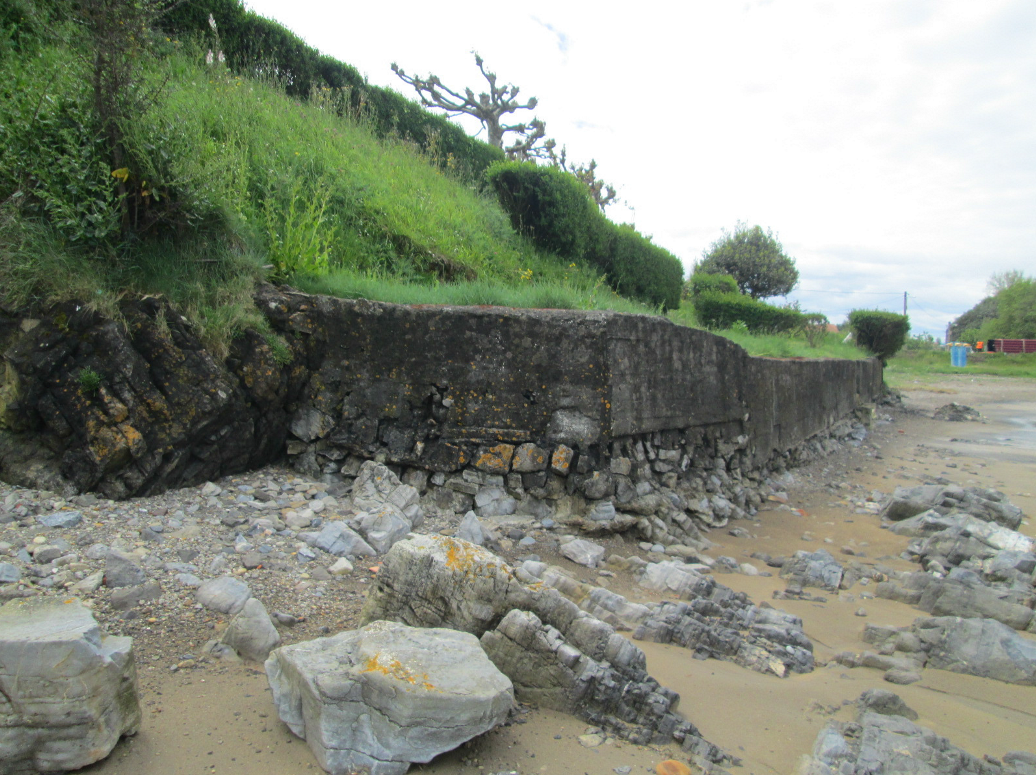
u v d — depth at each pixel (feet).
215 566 13.89
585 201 41.75
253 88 36.78
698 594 16.34
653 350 22.44
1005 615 16.62
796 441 37.70
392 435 20.38
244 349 19.29
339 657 9.46
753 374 30.50
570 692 10.71
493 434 20.12
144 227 18.94
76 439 16.06
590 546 18.35
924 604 17.92
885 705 11.92
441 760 9.22
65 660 8.09
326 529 15.72
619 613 14.69
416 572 11.71
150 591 12.44
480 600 11.51
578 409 20.13
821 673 13.79
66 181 17.43
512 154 79.82
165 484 17.03
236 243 21.35
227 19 40.09
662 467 23.20
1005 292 175.32
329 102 42.96
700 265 101.60
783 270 97.35
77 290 16.42
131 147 18.24
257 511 17.10
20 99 18.39
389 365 20.52
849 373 53.67
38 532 13.94
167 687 10.24
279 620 12.42
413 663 9.25
